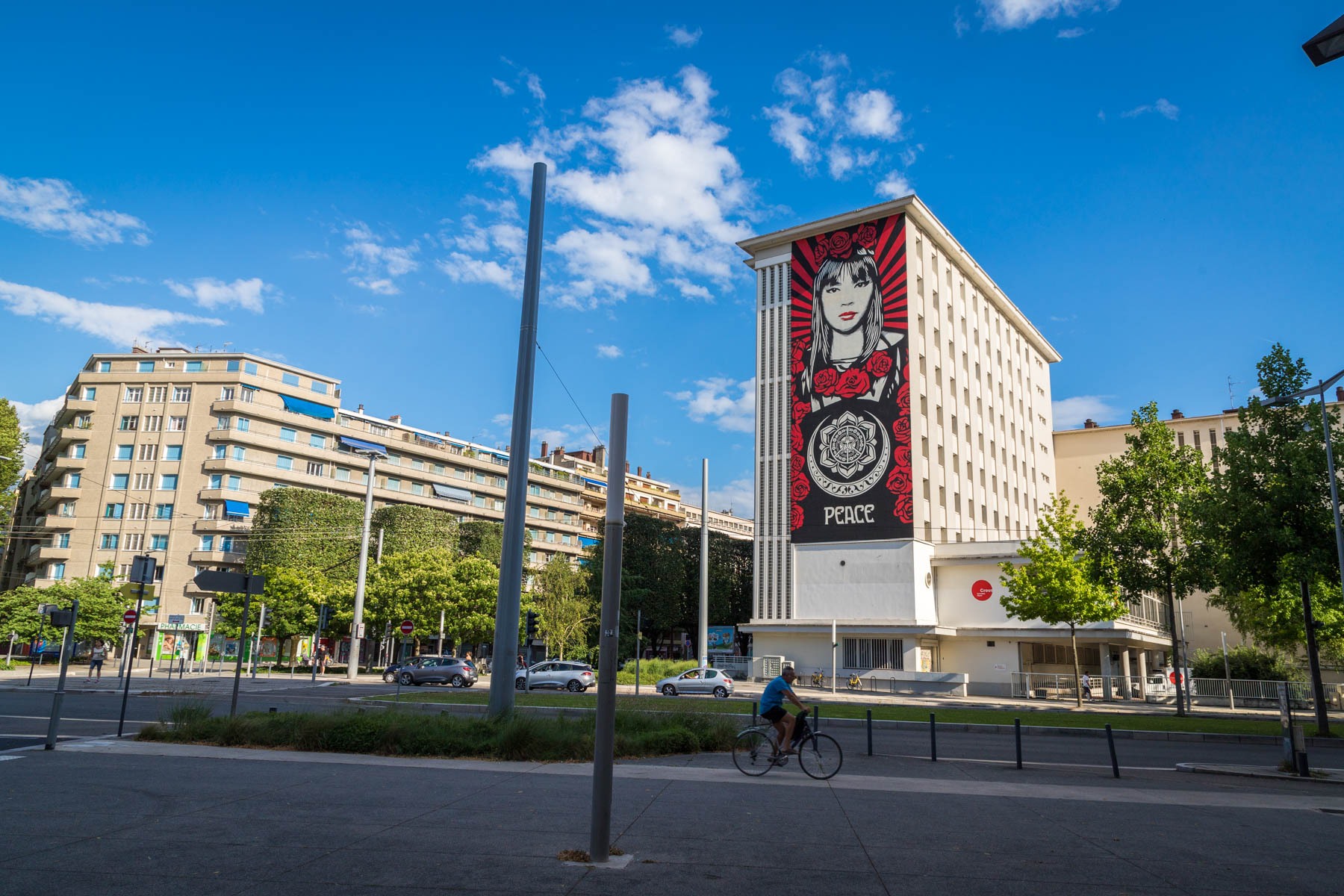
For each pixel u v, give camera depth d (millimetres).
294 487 68562
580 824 8188
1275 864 7441
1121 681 42469
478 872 6297
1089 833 8617
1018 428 69500
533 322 17547
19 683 33281
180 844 6902
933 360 54906
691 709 23781
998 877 6707
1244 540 24438
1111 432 76812
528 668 37000
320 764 11891
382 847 7012
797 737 12367
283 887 5781
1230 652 44844
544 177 18328
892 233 53688
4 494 60312
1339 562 22484
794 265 57531
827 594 50844
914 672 45219
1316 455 23562
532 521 93562
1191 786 13000
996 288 66000
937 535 51688
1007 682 45344
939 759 15555
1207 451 71250
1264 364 25188
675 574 67125
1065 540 34062
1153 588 30578
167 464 72250
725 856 7078
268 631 53531
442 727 13844
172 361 74625
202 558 69562
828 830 8367
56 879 5836
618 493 7215
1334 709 38000
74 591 54750
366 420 83250
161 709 21547
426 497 85688
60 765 11109
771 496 55219
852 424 52438
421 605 52219
